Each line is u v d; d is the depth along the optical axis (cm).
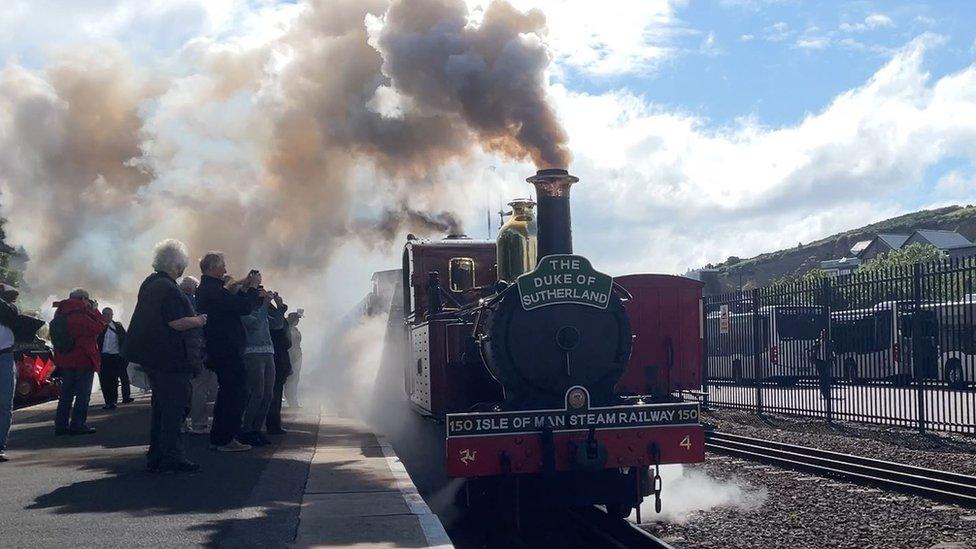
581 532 895
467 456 821
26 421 1471
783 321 2172
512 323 869
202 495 749
